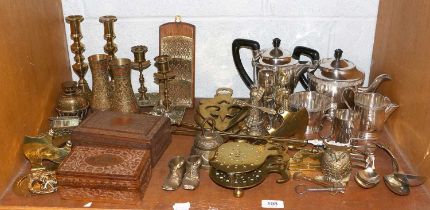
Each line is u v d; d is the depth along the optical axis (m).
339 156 0.87
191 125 1.07
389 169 0.94
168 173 0.92
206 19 1.21
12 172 0.92
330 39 1.22
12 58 0.91
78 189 0.83
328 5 1.18
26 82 0.98
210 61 1.26
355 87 1.05
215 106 1.12
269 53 1.08
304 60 1.24
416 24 0.95
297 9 1.19
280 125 1.02
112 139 0.92
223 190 0.87
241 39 1.15
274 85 1.06
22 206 0.83
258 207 0.82
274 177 0.90
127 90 1.05
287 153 0.97
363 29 1.21
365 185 0.87
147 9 1.20
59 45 1.18
